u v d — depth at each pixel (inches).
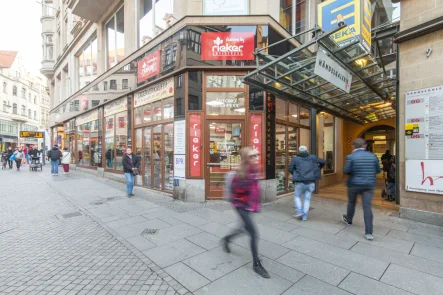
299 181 212.1
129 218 216.2
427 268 127.9
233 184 132.7
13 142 1710.1
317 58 169.6
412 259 137.9
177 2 302.5
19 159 668.7
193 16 281.6
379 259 138.1
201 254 145.6
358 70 218.8
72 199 290.5
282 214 229.0
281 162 317.7
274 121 293.3
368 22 227.8
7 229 189.8
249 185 129.3
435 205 194.7
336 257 140.9
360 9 207.9
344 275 121.6
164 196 306.8
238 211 130.1
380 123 538.9
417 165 202.4
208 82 285.3
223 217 218.8
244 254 145.4
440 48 193.2
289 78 232.1
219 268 129.0
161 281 117.6
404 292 107.7
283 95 254.5
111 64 496.1
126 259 139.9
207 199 281.4
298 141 354.6
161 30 346.3
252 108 280.7
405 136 210.2
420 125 201.3
